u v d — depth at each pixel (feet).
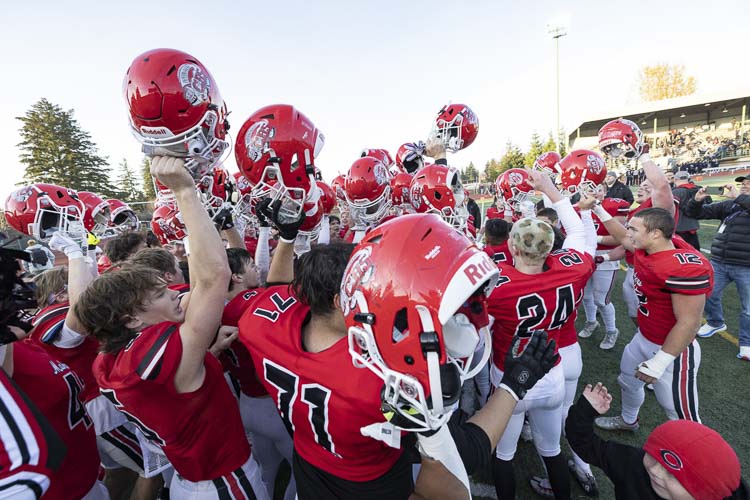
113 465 8.28
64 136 122.72
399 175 15.02
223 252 4.59
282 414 4.39
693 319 7.40
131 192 162.91
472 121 12.28
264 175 5.91
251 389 6.84
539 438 7.50
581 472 8.44
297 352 4.08
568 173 10.36
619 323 17.47
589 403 5.33
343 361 3.79
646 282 8.24
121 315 4.71
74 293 6.86
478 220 19.72
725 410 10.50
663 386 8.38
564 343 7.92
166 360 4.25
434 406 2.98
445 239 3.16
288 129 5.79
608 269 14.19
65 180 119.55
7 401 3.10
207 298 4.42
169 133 4.37
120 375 4.35
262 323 4.58
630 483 4.81
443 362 3.01
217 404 5.02
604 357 14.19
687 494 4.17
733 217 14.10
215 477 5.07
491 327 7.63
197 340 4.41
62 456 3.27
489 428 4.18
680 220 19.34
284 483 9.01
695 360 8.05
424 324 2.92
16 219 8.70
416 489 3.58
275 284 6.46
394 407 3.18
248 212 9.84
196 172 4.79
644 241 8.05
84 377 7.17
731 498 4.02
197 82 4.45
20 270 3.58
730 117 92.79
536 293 6.69
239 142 6.01
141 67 4.27
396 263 3.05
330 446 3.97
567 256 7.22
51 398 5.17
